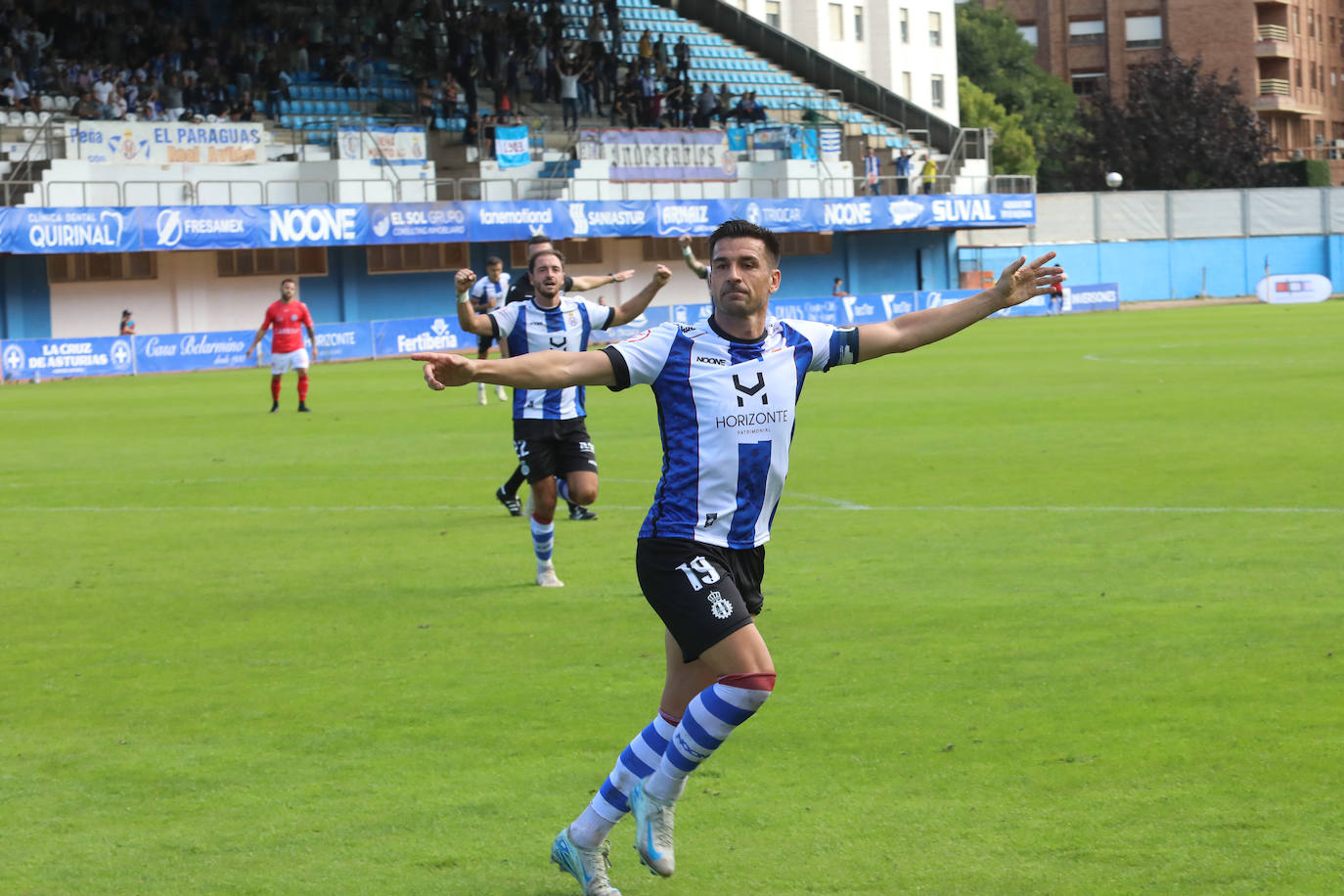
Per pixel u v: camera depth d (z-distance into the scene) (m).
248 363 55.78
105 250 54.19
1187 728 8.88
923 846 7.11
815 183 75.75
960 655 10.87
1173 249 88.56
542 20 74.56
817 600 13.02
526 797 8.02
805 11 108.12
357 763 8.69
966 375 40.38
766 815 7.63
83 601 13.84
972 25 140.62
